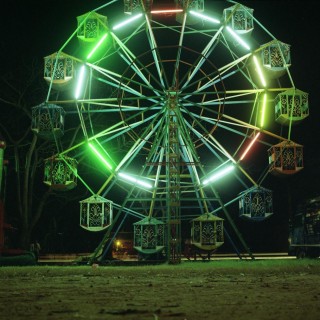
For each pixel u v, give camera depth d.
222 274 14.96
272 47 22.06
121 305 7.56
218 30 22.64
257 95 22.72
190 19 23.03
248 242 52.31
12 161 35.44
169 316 6.36
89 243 46.62
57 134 21.89
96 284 11.73
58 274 15.16
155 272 15.31
